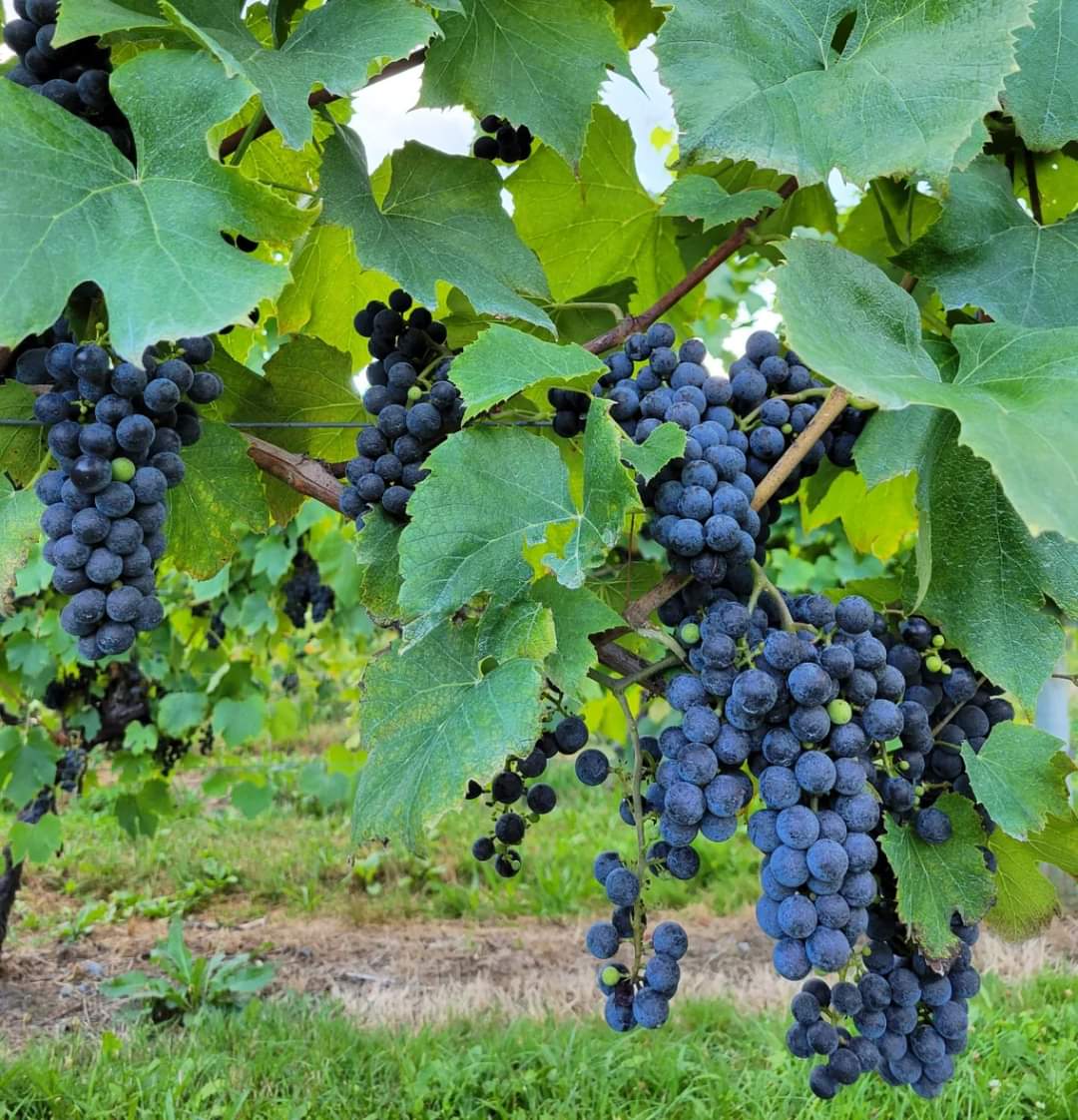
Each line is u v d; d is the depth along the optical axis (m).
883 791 0.96
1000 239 1.04
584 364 0.96
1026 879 1.04
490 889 3.60
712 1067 2.06
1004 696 1.03
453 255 1.05
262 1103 1.97
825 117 0.97
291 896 3.61
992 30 0.95
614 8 1.18
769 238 1.10
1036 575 0.97
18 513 1.01
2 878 2.73
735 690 0.92
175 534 1.09
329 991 2.72
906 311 0.97
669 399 0.98
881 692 0.94
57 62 0.96
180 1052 2.22
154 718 3.10
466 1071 2.03
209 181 0.92
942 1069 0.99
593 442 0.94
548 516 0.96
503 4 1.06
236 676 2.77
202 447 1.06
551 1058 2.08
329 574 2.52
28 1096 1.96
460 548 0.94
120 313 0.88
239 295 0.89
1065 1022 2.14
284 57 0.97
